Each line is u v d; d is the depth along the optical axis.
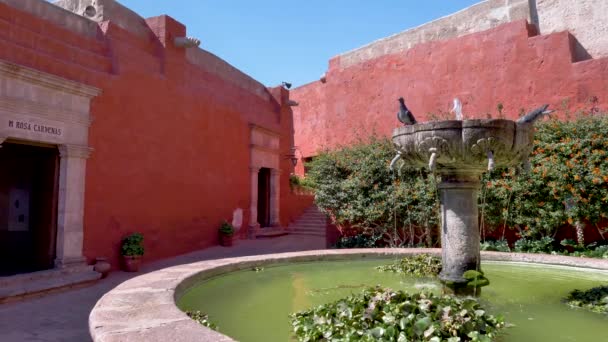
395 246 10.00
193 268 4.36
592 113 9.48
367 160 10.59
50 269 7.25
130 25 9.95
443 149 3.71
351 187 10.46
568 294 4.01
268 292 4.12
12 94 6.66
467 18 13.62
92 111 8.10
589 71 10.51
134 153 9.15
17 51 6.81
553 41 11.21
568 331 2.94
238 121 13.88
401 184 9.86
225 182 12.95
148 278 3.75
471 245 4.08
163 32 10.44
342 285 4.48
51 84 7.21
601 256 7.70
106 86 8.41
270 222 16.06
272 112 16.80
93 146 8.09
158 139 9.95
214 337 2.08
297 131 22.14
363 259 6.02
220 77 13.13
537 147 8.99
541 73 11.34
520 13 12.56
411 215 9.69
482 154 3.67
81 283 7.17
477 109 12.54
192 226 11.21
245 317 3.23
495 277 4.91
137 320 2.38
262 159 15.26
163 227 10.04
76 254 7.63
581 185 8.20
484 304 3.69
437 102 13.54
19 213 8.63
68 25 8.25
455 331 2.53
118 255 8.60
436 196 9.28
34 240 7.95
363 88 15.97
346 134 16.39
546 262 5.64
